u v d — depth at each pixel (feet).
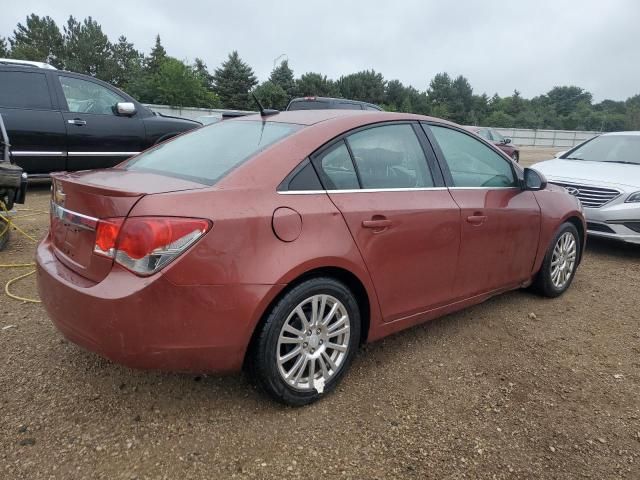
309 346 9.20
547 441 8.76
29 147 25.75
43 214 22.59
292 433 8.61
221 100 194.49
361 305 10.23
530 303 15.07
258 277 8.21
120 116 28.66
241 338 8.23
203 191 8.18
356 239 9.50
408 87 240.94
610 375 11.05
